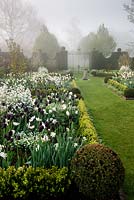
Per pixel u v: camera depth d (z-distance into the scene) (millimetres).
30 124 7508
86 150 4957
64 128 7980
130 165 6918
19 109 8562
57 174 5082
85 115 9523
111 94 19125
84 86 24438
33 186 4980
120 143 8578
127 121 11289
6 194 4934
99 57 45719
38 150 5406
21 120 7805
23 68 22984
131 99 16516
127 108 13367
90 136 7000
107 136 9297
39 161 5305
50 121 7535
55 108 8789
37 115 8422
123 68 27406
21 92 11344
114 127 10438
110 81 23953
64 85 17609
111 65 45688
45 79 17922
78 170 4812
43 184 5008
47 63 41594
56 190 5020
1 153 5316
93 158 4785
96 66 45875
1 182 4926
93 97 18016
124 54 41125
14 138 6438
